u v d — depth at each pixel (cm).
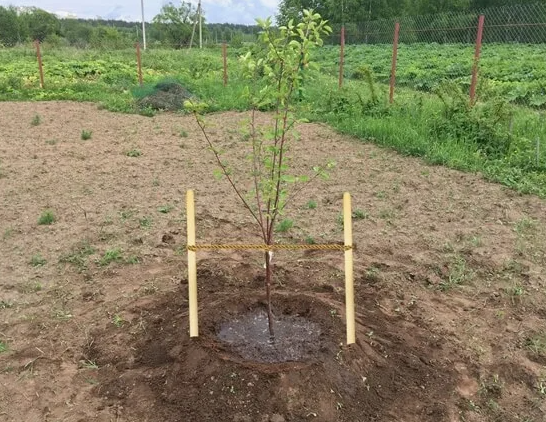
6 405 301
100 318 385
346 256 312
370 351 337
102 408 298
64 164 796
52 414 295
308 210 608
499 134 828
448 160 784
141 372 321
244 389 294
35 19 5359
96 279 444
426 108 1016
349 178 730
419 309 409
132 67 2384
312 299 380
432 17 2491
